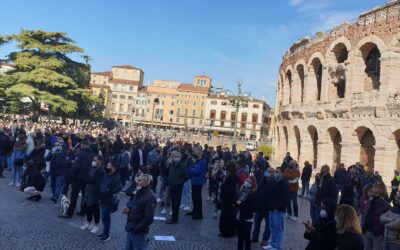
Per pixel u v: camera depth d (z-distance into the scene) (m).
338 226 7.64
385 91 30.52
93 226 13.90
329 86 38.28
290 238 15.34
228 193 14.59
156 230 14.59
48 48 64.50
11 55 65.38
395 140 29.58
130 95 151.50
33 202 17.11
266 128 154.00
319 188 15.12
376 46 33.62
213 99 144.38
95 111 77.00
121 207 18.00
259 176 19.11
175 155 16.06
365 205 11.79
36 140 22.42
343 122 34.59
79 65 70.00
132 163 21.84
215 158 22.80
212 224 16.50
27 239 11.95
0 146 22.03
